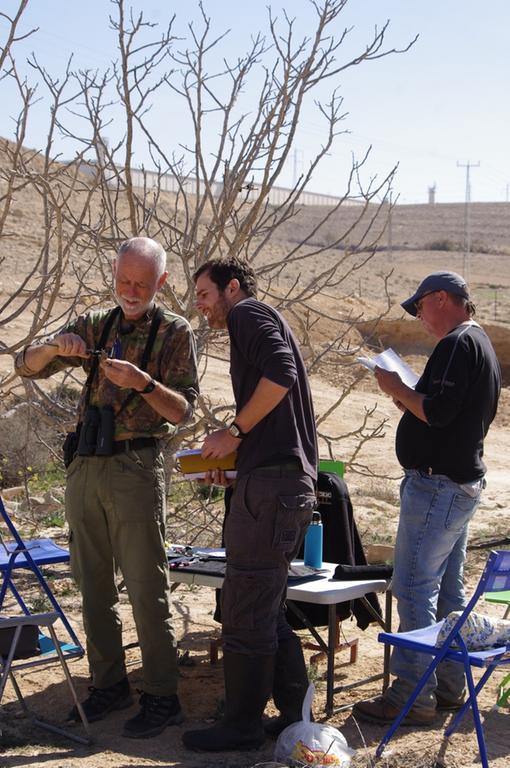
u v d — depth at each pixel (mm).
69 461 4832
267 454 4422
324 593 4809
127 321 4773
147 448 4676
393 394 4809
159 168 7352
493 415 4984
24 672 5539
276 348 4340
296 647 4738
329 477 5535
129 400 4652
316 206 103250
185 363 4754
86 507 4734
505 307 52500
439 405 4641
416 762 4391
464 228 116250
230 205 7215
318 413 19234
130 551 4656
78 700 4652
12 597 6953
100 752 4434
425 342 28703
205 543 8711
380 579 5125
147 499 4645
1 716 4855
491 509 12461
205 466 4871
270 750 4527
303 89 6992
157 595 4688
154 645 4703
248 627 4438
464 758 4477
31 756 4352
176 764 4324
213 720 4875
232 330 4461
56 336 4641
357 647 5957
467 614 4262
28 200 42562
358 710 4914
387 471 15055
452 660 4633
